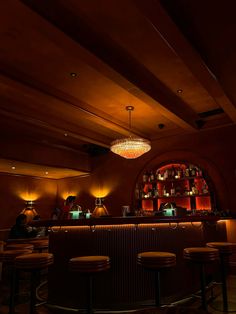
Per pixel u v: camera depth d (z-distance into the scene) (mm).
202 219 3582
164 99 4922
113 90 4703
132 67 3965
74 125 6402
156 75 4238
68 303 3441
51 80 4305
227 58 3723
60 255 3611
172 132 6992
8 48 3486
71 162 8148
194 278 3975
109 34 3258
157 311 1549
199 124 6516
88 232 3555
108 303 3365
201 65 3535
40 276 5133
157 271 2916
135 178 7578
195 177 6395
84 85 4500
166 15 2645
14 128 6406
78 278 3445
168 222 3430
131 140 5168
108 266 2912
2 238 8195
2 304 3770
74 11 2889
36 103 5160
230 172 6023
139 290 3445
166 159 7051
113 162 8219
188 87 4680
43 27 2811
